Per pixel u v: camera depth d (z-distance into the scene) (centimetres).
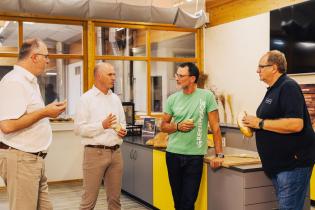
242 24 627
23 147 225
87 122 324
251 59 609
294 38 518
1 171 228
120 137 324
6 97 220
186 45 723
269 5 574
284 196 255
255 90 602
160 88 703
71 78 648
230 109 662
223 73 678
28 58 230
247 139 541
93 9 597
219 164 313
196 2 674
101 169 324
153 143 438
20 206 226
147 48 684
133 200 497
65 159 616
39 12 569
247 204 297
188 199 314
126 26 659
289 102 246
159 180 422
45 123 238
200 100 313
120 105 349
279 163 256
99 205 483
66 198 523
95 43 639
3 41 588
